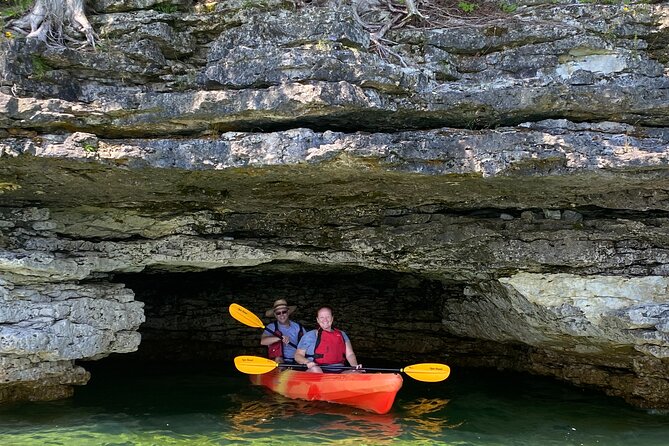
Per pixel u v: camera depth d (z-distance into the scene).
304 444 6.34
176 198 7.14
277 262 9.34
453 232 7.71
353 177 6.23
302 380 8.20
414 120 5.95
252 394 8.54
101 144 5.72
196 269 9.11
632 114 5.91
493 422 7.29
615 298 7.09
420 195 7.12
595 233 7.22
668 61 6.01
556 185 6.45
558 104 5.79
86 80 5.82
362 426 7.00
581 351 8.10
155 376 9.83
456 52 6.17
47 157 5.61
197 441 6.38
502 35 6.09
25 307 6.61
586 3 6.15
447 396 8.54
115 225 7.65
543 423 7.25
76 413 7.18
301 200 7.36
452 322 9.79
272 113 5.61
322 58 5.54
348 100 5.49
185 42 6.00
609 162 5.78
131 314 7.47
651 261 7.07
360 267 9.64
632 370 8.06
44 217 7.23
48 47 5.61
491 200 7.33
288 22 5.78
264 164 5.70
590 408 7.88
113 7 6.01
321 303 11.43
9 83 5.54
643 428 7.05
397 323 11.05
